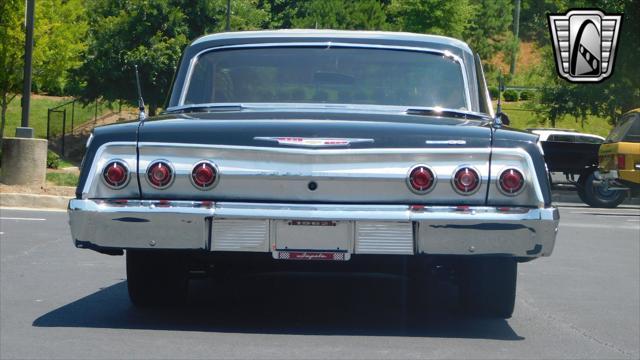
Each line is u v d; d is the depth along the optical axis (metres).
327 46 9.14
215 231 7.64
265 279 11.48
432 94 8.96
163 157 7.66
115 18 52.97
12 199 21.72
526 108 47.78
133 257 8.75
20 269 12.20
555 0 44.38
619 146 27.47
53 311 9.21
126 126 7.75
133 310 9.26
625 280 12.76
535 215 7.55
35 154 23.33
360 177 7.58
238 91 9.02
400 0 84.94
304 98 8.96
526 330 8.88
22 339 7.90
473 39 110.81
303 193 7.63
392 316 9.21
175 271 8.86
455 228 7.54
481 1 111.56
